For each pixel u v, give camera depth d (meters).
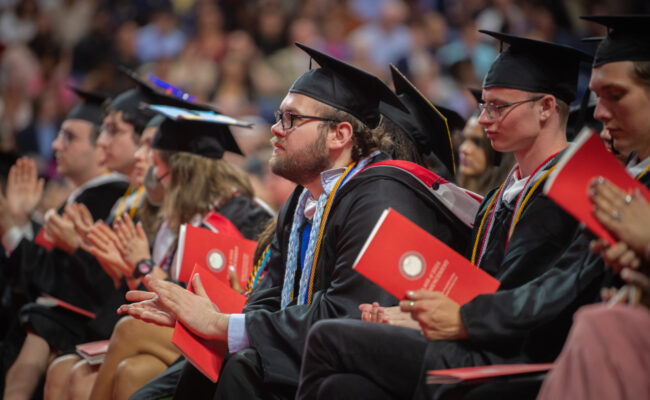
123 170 6.70
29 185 7.16
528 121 3.75
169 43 15.83
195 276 4.14
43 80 15.68
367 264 3.29
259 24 15.30
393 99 4.27
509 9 13.58
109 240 5.41
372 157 4.30
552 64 3.77
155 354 4.88
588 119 4.98
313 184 4.32
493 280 3.38
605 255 2.81
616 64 3.31
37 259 6.66
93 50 15.93
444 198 4.20
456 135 6.53
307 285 4.14
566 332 3.35
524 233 3.56
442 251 3.35
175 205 5.70
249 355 3.90
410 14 14.64
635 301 2.72
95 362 5.19
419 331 3.45
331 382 3.34
